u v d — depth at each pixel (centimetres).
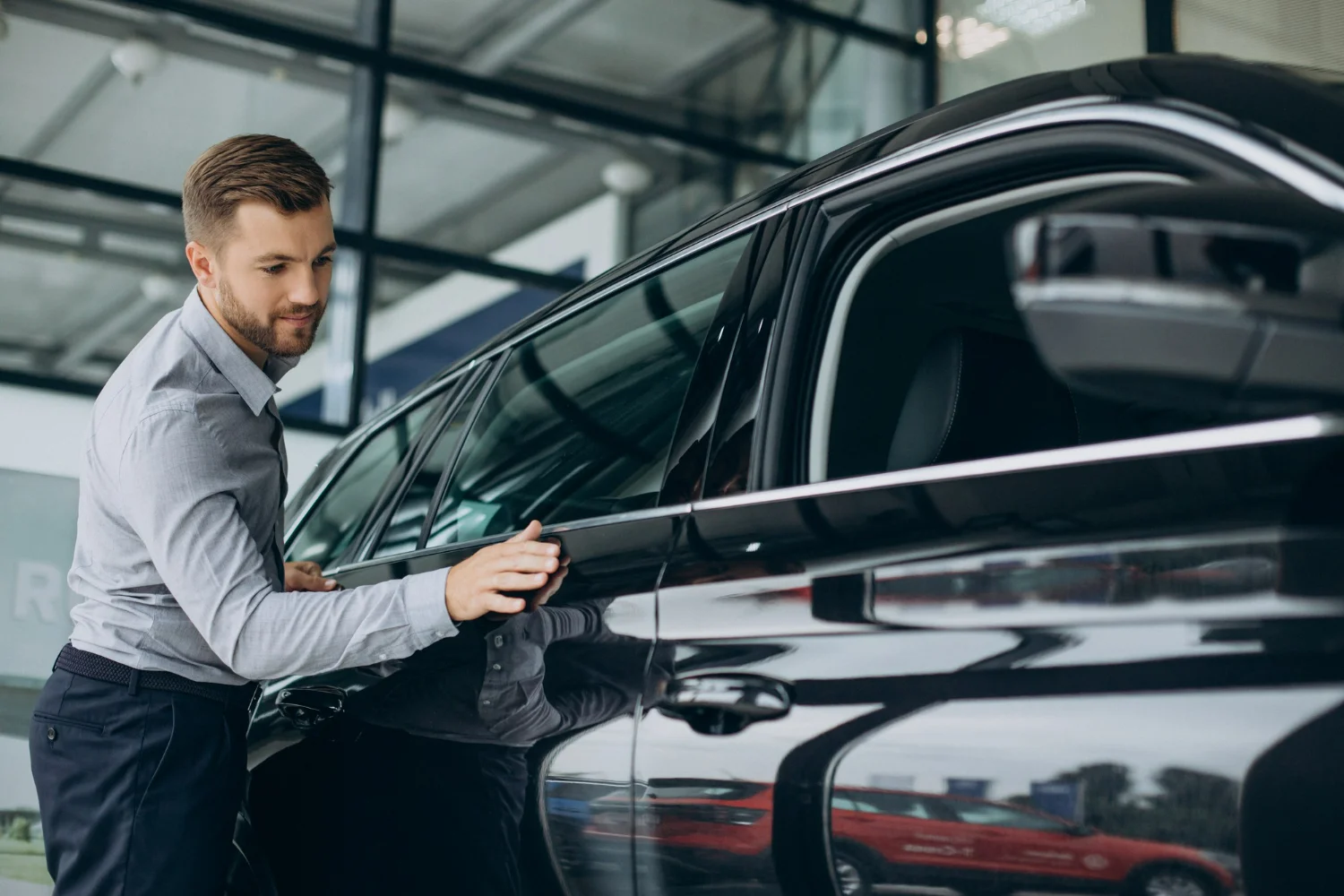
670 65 848
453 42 782
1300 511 78
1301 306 64
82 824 144
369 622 136
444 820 139
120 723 145
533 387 172
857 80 896
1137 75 100
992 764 87
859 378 122
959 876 88
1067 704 84
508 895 128
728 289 137
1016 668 88
